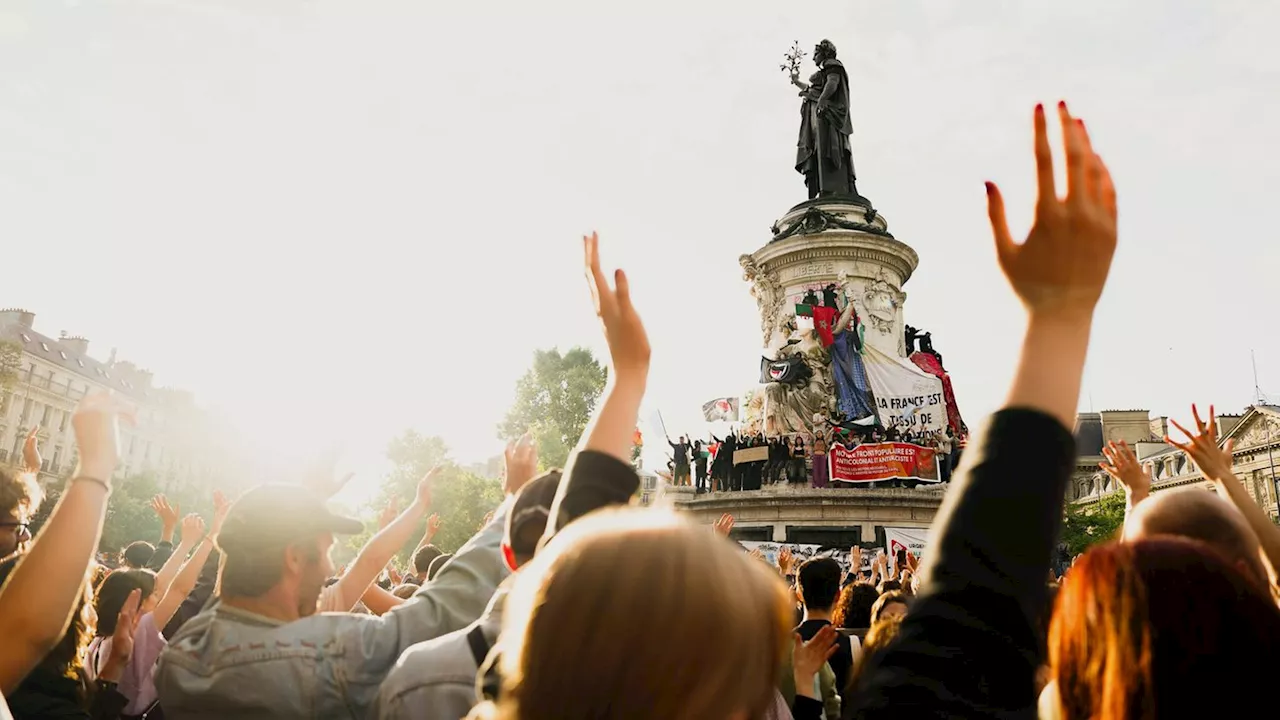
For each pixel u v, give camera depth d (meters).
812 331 34.84
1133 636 1.71
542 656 1.43
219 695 3.26
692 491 35.47
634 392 2.82
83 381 103.94
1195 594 1.72
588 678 1.37
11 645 2.73
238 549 3.54
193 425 134.38
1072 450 1.70
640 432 38.53
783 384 34.81
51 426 97.25
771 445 32.81
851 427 33.47
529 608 1.52
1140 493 4.29
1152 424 85.19
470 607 3.74
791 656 5.07
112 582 5.61
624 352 2.85
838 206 38.44
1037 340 1.78
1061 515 1.66
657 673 1.34
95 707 4.78
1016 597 1.56
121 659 5.04
